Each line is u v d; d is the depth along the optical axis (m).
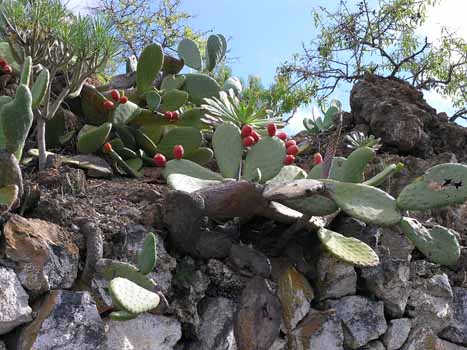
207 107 3.05
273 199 2.44
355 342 2.78
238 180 2.61
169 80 3.73
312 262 2.83
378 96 3.98
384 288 2.88
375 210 2.48
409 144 3.74
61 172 2.75
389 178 3.46
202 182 2.69
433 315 3.01
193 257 2.48
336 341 2.73
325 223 2.84
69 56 2.96
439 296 3.06
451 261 2.56
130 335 2.22
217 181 2.73
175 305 2.37
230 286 2.54
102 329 2.12
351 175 2.73
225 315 2.50
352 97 4.09
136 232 2.38
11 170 2.24
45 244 2.12
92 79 3.81
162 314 2.32
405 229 2.53
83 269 2.21
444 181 2.50
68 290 2.15
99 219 2.38
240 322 2.47
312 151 4.03
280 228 2.76
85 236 2.25
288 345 2.64
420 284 3.02
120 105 3.29
